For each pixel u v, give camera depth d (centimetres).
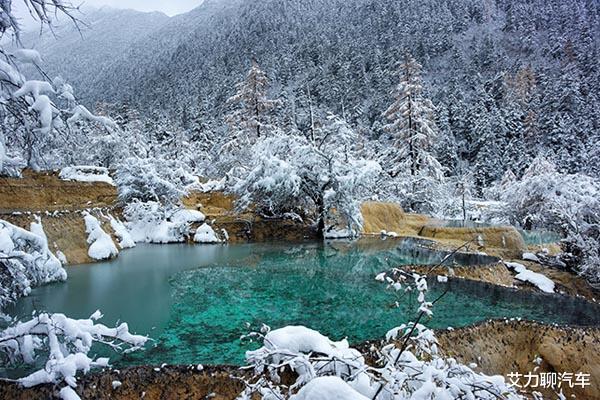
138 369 485
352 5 11294
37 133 507
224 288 925
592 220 1175
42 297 853
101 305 801
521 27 7975
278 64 8138
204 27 13925
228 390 472
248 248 1419
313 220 1752
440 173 2441
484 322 697
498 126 4453
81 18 434
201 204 1972
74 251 1193
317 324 701
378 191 2150
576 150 3897
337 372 371
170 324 700
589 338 686
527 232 1777
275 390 338
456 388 307
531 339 691
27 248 666
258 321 716
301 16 11619
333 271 1081
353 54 7562
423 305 369
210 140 4184
